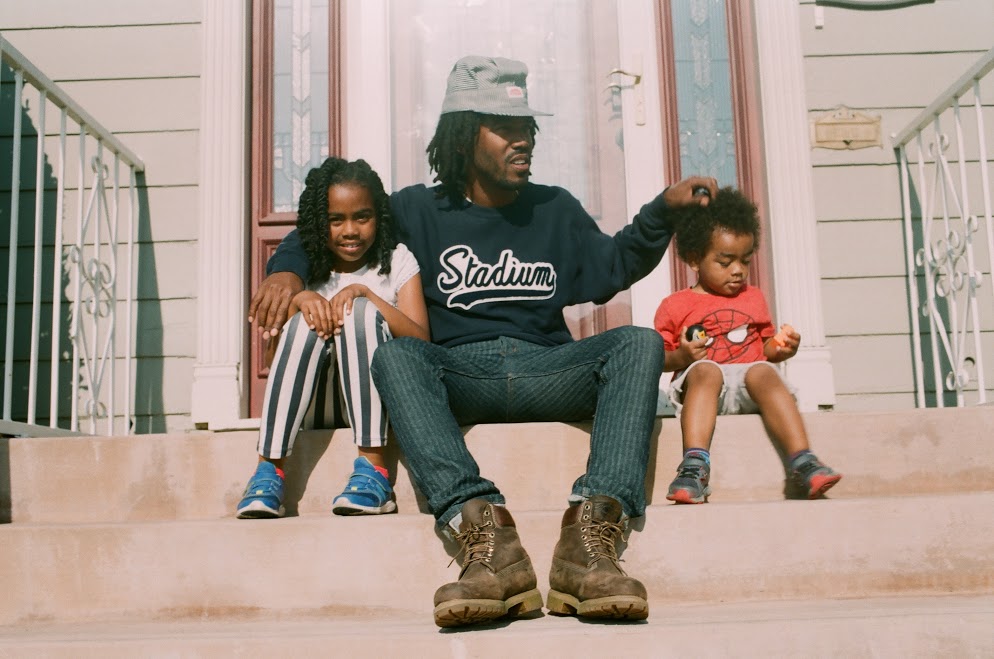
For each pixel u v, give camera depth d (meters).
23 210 3.57
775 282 3.53
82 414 3.48
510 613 1.76
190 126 3.60
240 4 3.64
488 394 2.17
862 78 3.65
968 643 1.64
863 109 3.64
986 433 2.30
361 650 1.63
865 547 1.95
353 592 1.92
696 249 2.72
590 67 3.79
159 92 3.62
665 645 1.61
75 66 3.64
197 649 1.65
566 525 1.83
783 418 2.22
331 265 2.40
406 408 1.94
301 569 1.93
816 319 3.47
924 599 1.89
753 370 2.31
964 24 3.68
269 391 2.12
